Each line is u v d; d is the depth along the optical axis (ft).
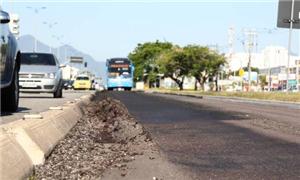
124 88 244.01
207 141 37.37
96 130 43.52
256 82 410.52
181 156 30.12
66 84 261.65
